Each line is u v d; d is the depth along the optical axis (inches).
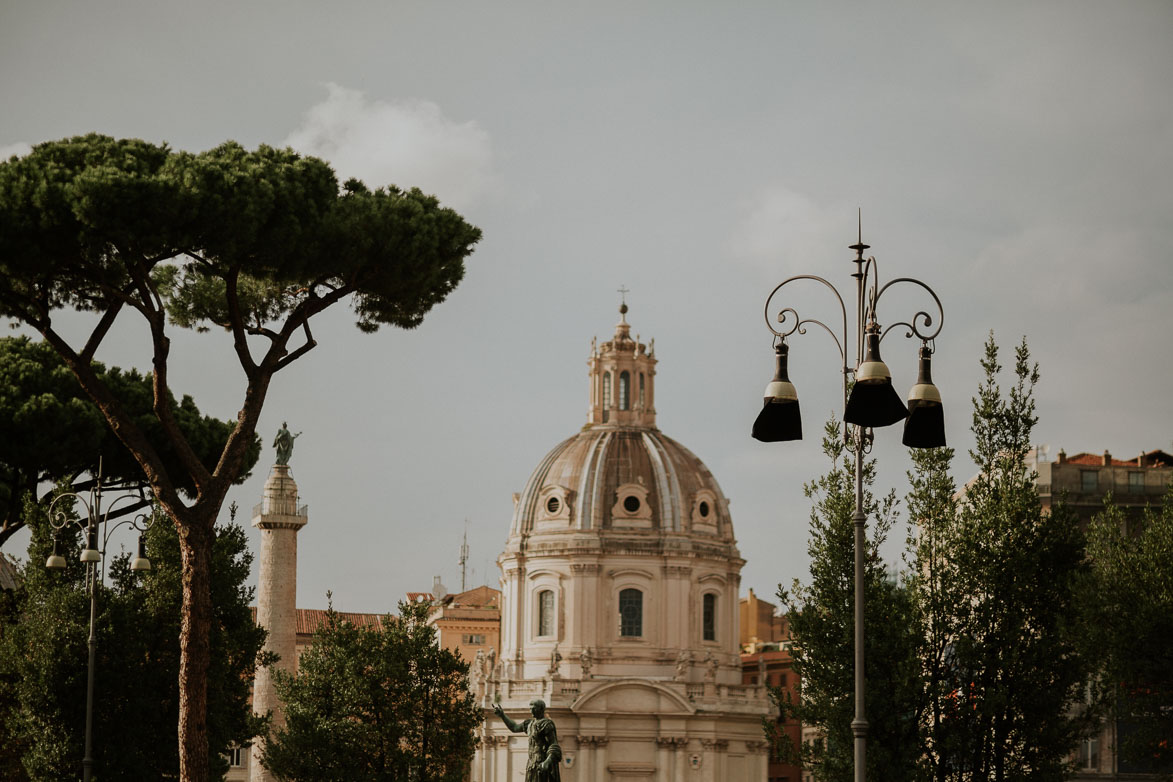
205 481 2522.1
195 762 2433.6
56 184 2347.4
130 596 3122.5
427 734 3821.4
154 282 2748.5
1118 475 4648.1
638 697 6471.5
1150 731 2603.3
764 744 6633.9
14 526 3722.9
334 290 2655.0
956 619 2511.1
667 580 6678.2
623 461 6855.3
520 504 6963.6
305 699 3779.5
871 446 1941.4
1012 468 2551.7
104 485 3747.5
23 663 3041.3
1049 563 2518.5
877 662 2464.3
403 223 2566.4
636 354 7101.4
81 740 3019.2
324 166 2593.5
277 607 5187.0
